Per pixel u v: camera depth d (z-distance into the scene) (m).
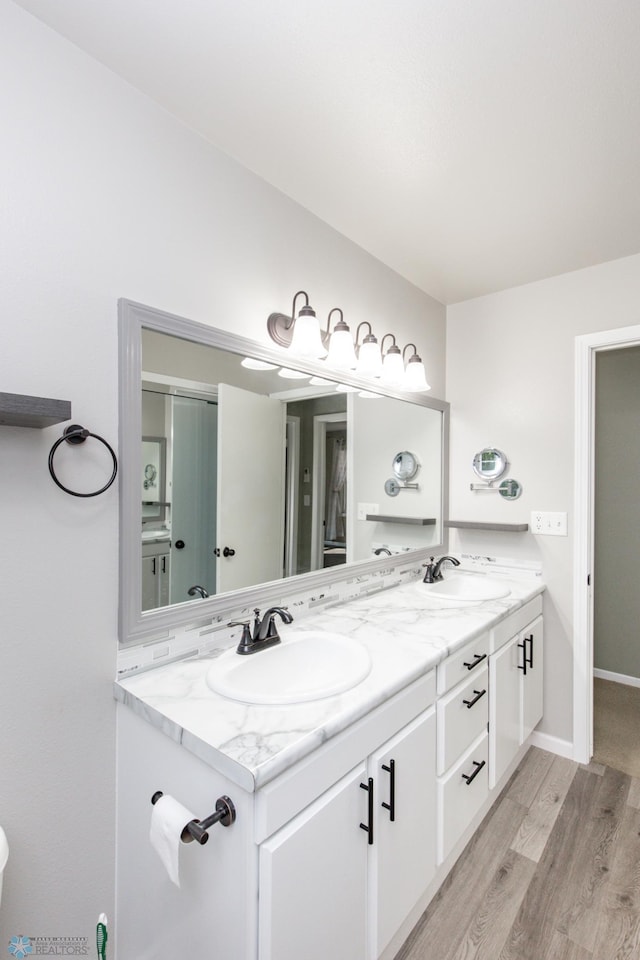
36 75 1.06
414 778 1.32
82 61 1.14
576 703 2.27
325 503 1.92
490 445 2.55
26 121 1.05
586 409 2.25
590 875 1.60
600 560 3.30
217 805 0.90
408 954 1.34
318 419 1.88
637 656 3.16
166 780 1.06
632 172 1.57
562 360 2.32
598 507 3.30
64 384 1.12
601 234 1.96
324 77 1.21
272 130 1.39
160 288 1.31
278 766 0.87
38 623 1.08
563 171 1.57
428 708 1.40
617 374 3.22
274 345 1.63
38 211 1.07
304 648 1.49
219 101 1.29
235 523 1.55
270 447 1.68
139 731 1.14
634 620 3.17
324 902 1.00
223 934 0.92
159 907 1.09
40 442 1.08
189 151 1.37
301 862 0.94
